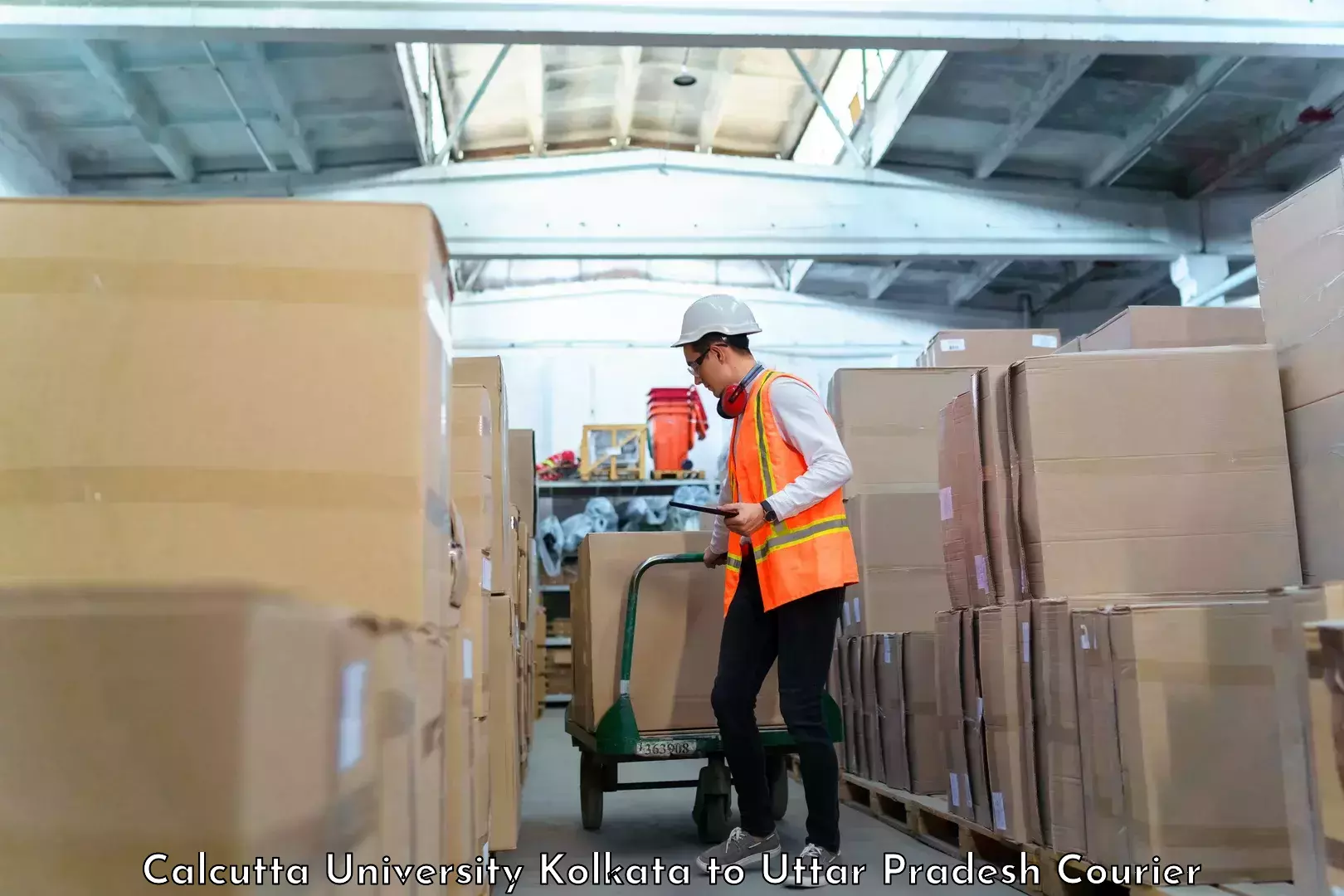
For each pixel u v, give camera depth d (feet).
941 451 8.79
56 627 2.89
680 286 28.94
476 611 5.70
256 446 3.11
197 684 2.87
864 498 11.45
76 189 17.85
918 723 9.20
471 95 20.99
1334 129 17.40
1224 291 19.11
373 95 16.20
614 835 9.29
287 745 2.88
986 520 7.66
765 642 7.57
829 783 7.16
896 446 12.19
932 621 11.25
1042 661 6.73
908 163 18.90
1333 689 4.01
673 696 9.04
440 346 3.51
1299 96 16.80
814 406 7.25
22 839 2.78
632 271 28.94
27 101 15.55
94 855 2.77
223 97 15.93
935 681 8.99
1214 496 7.02
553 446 28.07
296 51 14.79
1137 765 5.82
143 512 3.03
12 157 15.92
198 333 3.15
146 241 3.18
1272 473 7.06
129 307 3.14
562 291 28.73
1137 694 5.86
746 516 6.83
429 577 3.28
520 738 9.64
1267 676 5.90
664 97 22.38
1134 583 6.91
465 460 5.88
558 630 26.17
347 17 10.93
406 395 3.19
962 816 7.86
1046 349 13.28
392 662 3.06
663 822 9.95
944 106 17.04
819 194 18.25
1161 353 7.20
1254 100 16.94
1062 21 11.60
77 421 3.07
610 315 28.68
